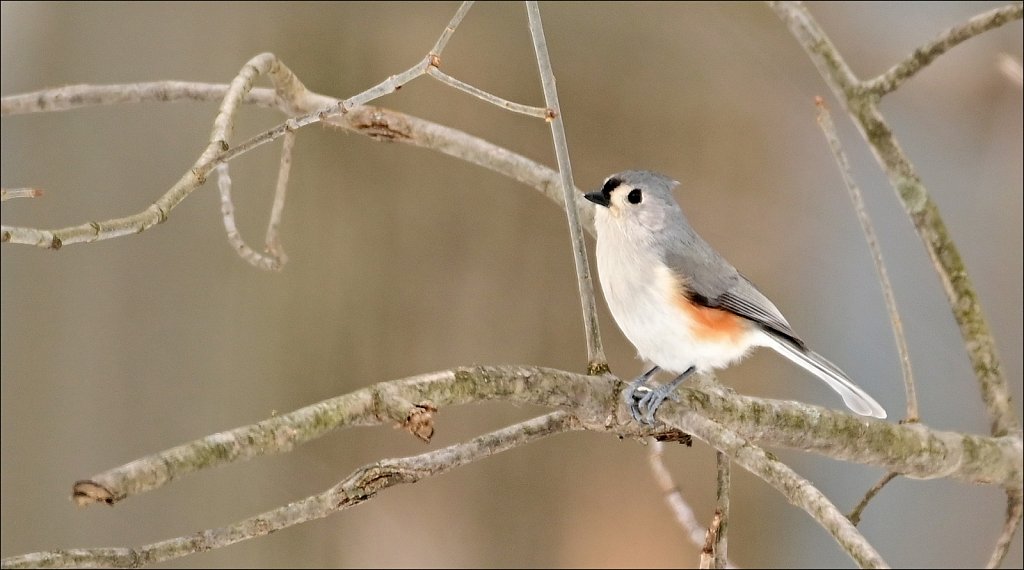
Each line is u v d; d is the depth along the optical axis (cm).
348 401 461
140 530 997
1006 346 1249
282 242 1042
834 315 1207
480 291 1036
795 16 793
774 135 1173
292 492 995
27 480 1014
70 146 1061
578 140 1091
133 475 378
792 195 1184
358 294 1031
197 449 403
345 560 988
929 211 756
